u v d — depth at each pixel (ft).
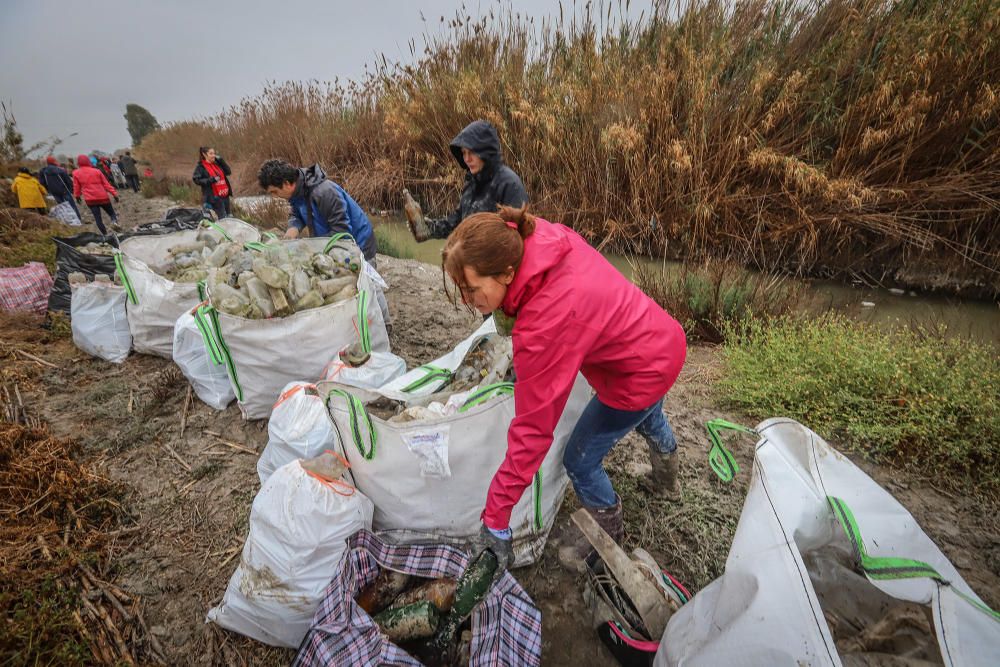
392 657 4.54
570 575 6.36
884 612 4.14
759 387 9.71
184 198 39.50
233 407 9.95
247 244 11.14
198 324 8.14
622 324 4.44
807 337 10.42
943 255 16.10
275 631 5.39
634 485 7.63
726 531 6.85
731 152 18.20
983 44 14.38
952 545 6.61
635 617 5.09
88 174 26.84
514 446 4.24
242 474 8.21
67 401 10.18
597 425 5.44
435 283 17.79
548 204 22.30
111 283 11.64
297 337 8.50
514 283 4.00
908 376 8.63
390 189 30.25
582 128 21.30
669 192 19.58
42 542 6.48
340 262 10.02
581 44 21.97
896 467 7.96
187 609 6.06
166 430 9.29
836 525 4.34
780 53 18.57
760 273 15.34
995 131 14.79
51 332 12.53
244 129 46.62
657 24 20.74
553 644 5.61
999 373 8.35
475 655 4.73
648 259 19.93
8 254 17.94
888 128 15.75
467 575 4.45
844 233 16.87
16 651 5.15
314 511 5.24
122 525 7.23
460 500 5.80
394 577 5.56
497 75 24.97
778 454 4.27
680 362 4.93
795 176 16.42
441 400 6.64
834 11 17.83
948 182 15.65
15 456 7.97
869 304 15.42
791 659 3.10
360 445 5.52
